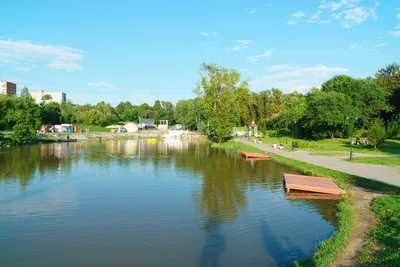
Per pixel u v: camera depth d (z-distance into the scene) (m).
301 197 19.83
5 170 29.58
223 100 65.25
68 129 98.38
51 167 31.78
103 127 124.62
